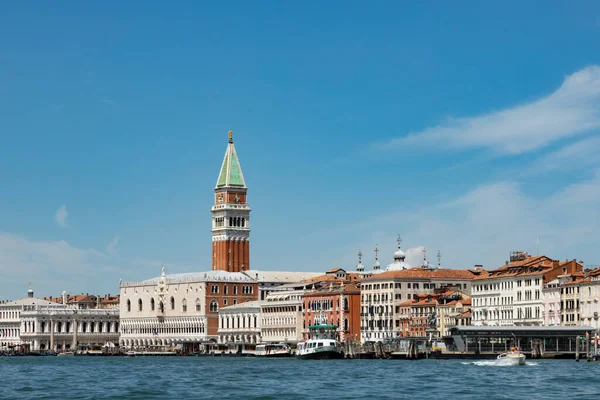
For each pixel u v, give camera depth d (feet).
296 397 575.79
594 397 555.28
